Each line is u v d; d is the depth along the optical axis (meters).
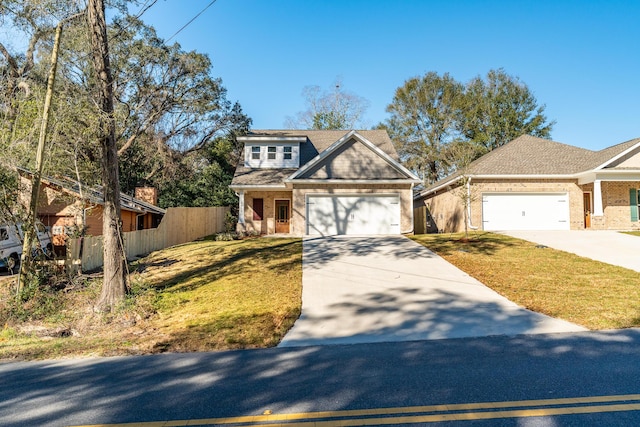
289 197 20.91
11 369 4.95
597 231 16.80
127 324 6.96
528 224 18.19
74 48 10.04
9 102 9.78
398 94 39.94
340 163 18.70
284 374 4.45
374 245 14.69
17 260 11.91
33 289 8.18
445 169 39.03
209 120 29.91
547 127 38.47
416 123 39.81
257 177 20.64
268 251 13.91
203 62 26.38
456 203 20.08
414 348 5.32
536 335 5.74
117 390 4.12
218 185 28.78
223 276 10.38
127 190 28.30
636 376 4.09
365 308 7.48
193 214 20.44
